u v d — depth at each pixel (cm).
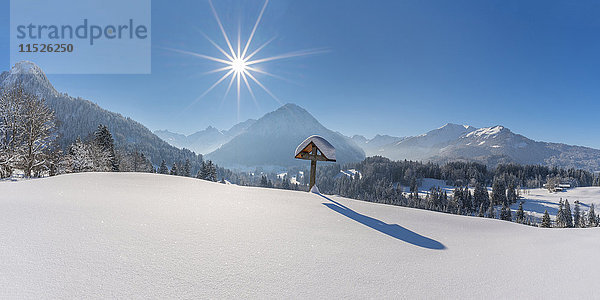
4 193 488
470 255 322
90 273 216
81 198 473
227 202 536
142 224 349
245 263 262
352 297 213
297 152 858
